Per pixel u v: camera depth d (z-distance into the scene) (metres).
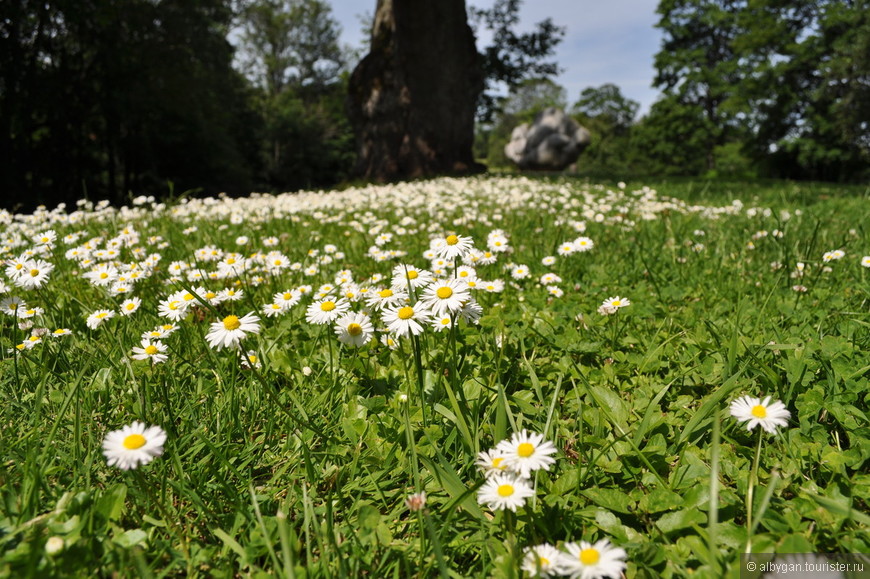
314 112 56.62
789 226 4.98
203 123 29.48
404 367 2.06
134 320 2.77
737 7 48.22
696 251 4.23
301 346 2.60
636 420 1.92
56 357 2.28
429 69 20.30
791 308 2.87
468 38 21.86
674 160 52.84
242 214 6.44
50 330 2.59
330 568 1.30
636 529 1.49
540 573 1.08
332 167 55.72
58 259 3.80
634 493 1.56
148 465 1.66
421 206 7.98
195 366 2.30
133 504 1.52
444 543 1.39
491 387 2.05
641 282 3.71
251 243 4.81
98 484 1.58
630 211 6.84
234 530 1.42
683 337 2.65
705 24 48.69
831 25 38.47
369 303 1.93
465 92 21.28
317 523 1.41
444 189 10.48
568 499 1.53
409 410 1.92
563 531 1.44
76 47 25.09
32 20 22.17
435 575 1.33
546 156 41.44
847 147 38.94
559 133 41.50
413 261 4.18
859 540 1.33
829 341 2.25
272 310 2.59
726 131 50.19
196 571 1.32
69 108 23.75
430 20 19.95
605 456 1.72
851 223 5.43
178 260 4.01
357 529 1.48
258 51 56.41
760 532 1.39
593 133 72.88
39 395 1.69
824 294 3.06
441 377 1.98
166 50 25.48
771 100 42.31
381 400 1.97
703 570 1.24
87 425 1.84
